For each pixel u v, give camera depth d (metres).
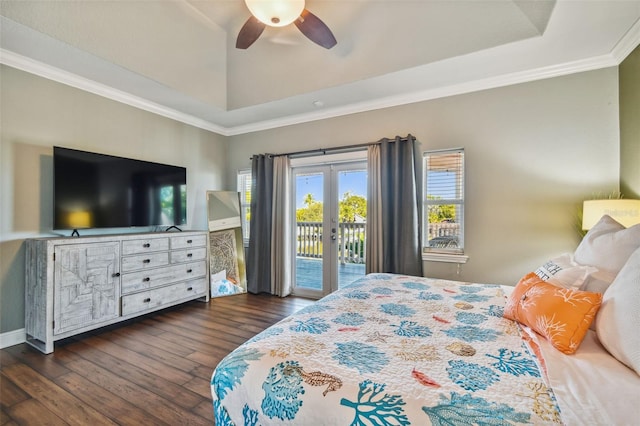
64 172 2.87
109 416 1.71
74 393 1.92
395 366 1.02
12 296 2.67
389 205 3.52
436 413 0.79
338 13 2.71
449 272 3.32
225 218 4.53
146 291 3.25
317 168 4.22
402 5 2.53
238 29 3.25
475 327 1.38
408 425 0.78
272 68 3.38
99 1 2.44
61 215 2.84
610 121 2.69
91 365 2.28
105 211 3.18
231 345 2.64
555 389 0.86
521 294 1.47
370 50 2.89
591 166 2.75
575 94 2.81
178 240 3.62
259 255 4.41
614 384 0.86
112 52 2.68
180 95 3.48
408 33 2.67
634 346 0.92
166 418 1.69
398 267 3.43
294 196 4.41
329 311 1.59
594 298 1.17
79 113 3.12
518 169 3.03
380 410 0.83
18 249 2.71
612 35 2.37
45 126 2.88
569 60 2.73
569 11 2.12
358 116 3.84
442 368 1.01
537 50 2.57
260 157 4.41
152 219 3.65
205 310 3.64
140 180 3.52
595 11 2.11
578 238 2.80
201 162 4.49
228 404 1.04
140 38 2.78
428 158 3.50
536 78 2.94
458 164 3.35
